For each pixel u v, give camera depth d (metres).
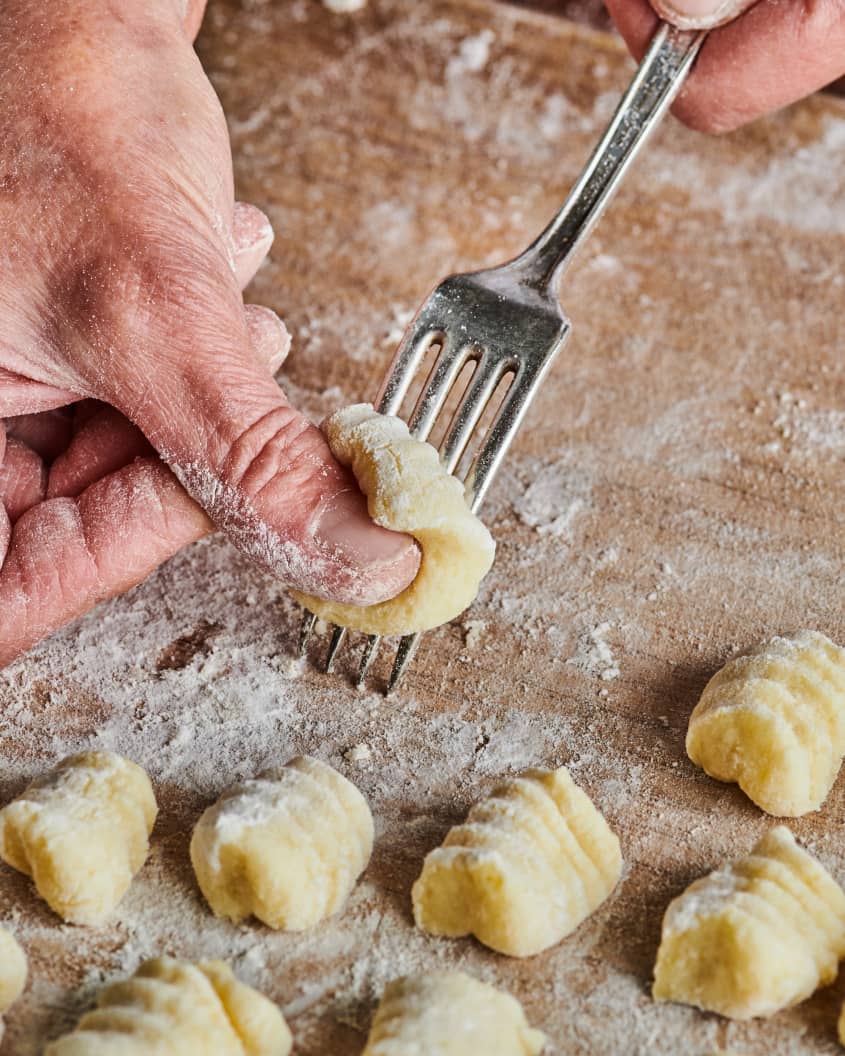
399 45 0.47
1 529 0.33
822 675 0.32
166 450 0.31
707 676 0.34
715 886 0.30
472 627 0.35
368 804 0.32
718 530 0.36
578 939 0.30
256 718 0.33
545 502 0.37
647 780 0.32
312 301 0.41
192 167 0.33
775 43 0.37
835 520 0.37
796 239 0.42
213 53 0.47
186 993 0.28
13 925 0.30
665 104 0.36
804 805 0.31
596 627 0.35
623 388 0.39
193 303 0.31
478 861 0.29
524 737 0.33
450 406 0.39
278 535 0.30
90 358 0.32
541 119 0.45
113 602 0.35
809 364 0.40
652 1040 0.29
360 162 0.44
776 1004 0.29
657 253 0.42
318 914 0.30
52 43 0.33
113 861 0.30
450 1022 0.28
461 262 0.42
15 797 0.32
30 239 0.32
